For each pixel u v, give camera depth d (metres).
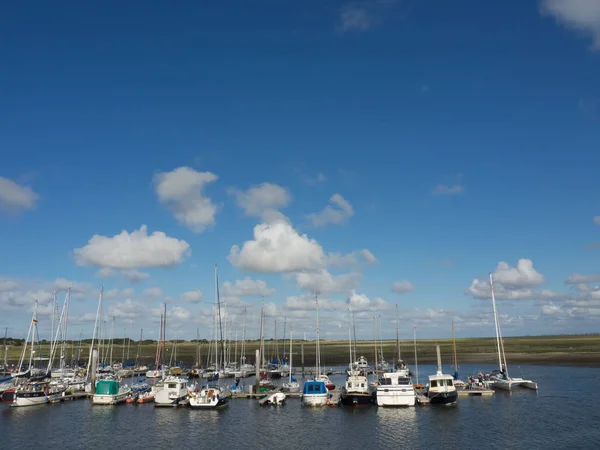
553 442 54.00
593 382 107.38
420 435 58.28
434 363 175.88
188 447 55.31
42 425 67.31
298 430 62.66
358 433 60.09
